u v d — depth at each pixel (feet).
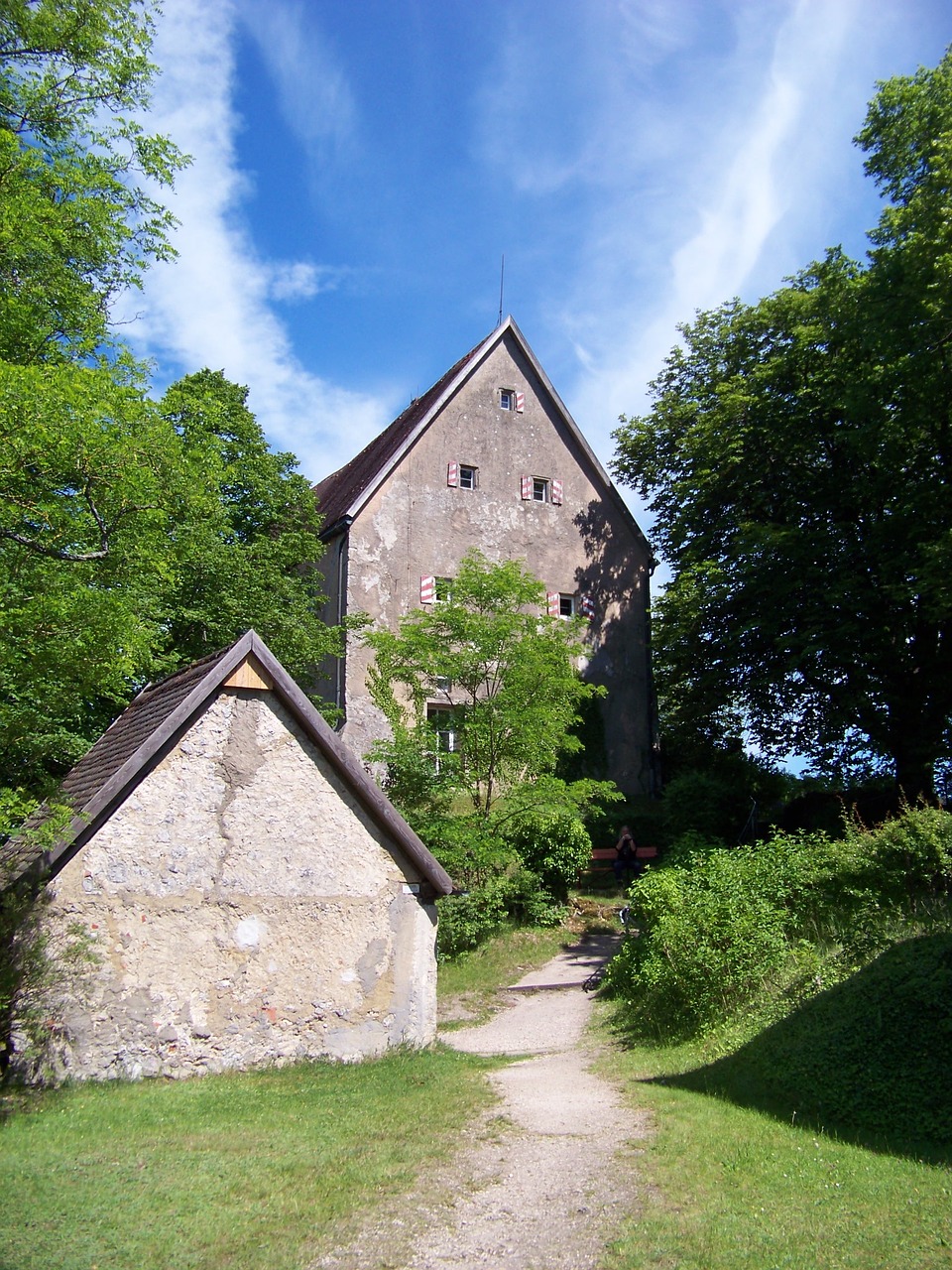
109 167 41.29
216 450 38.47
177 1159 24.79
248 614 70.08
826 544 76.33
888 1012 30.81
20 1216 20.95
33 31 40.34
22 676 33.37
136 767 35.14
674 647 88.99
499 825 63.62
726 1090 29.73
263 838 36.81
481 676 65.36
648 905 43.55
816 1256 18.37
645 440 98.17
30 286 36.17
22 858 34.91
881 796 76.33
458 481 90.63
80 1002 33.30
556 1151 25.48
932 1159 22.93
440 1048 38.63
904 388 67.26
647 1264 18.74
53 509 31.83
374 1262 19.43
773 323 87.25
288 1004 36.04
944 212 60.95
